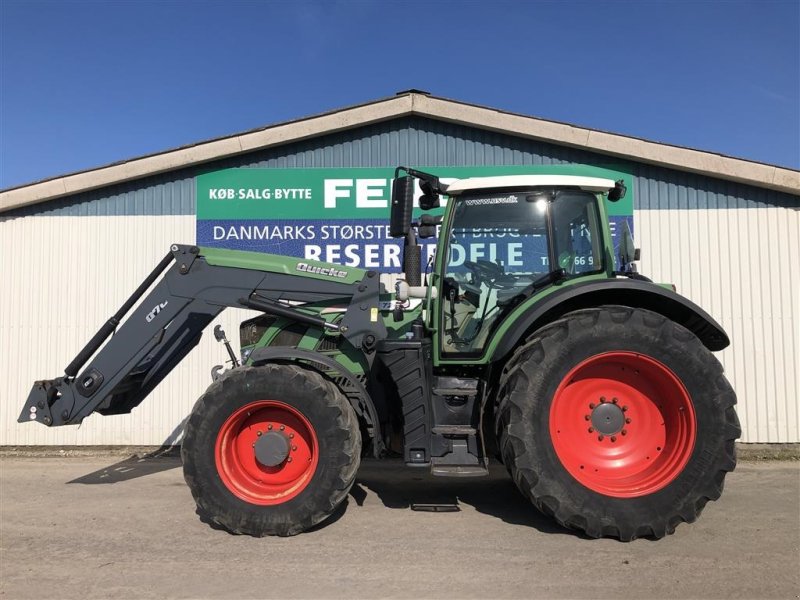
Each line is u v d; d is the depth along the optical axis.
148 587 2.96
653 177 6.67
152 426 6.75
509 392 3.67
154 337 4.43
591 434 3.77
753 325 6.48
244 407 3.76
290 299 4.36
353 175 6.87
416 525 3.90
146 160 6.77
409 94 6.75
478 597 2.82
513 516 4.09
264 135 6.77
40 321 6.91
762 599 2.78
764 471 5.57
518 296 4.12
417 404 3.83
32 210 6.98
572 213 4.23
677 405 3.65
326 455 3.67
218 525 3.94
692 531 3.74
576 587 2.92
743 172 6.39
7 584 3.01
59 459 6.38
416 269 4.06
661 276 6.61
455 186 4.20
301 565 3.22
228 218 6.88
